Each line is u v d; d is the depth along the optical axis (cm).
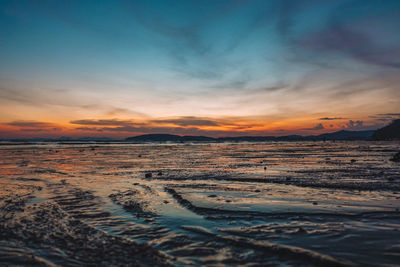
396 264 397
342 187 1013
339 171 1487
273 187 1034
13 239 509
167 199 845
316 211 684
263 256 431
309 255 426
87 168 1775
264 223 599
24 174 1459
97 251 455
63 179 1273
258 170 1603
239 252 448
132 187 1052
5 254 443
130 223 606
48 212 693
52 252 451
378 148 4738
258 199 824
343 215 646
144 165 1978
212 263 409
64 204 779
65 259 424
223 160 2436
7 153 3494
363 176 1284
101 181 1209
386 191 931
